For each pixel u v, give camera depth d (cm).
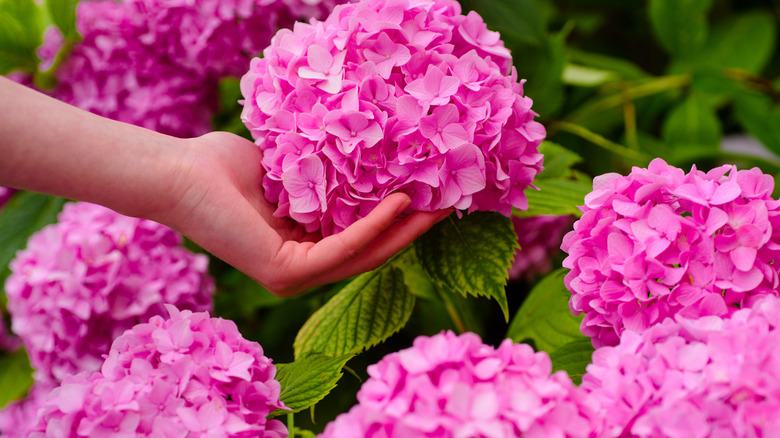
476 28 86
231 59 101
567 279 82
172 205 82
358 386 100
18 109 78
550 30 142
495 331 107
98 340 95
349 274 85
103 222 97
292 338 107
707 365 71
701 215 77
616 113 124
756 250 76
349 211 83
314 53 82
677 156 117
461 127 81
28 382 115
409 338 104
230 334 79
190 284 98
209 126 107
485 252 87
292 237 88
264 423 77
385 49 82
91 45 104
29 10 104
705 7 120
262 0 98
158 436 73
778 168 114
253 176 87
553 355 86
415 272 99
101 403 74
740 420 68
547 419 69
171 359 76
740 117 121
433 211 84
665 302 77
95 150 80
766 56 132
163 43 102
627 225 78
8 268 104
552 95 110
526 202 86
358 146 81
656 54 146
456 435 67
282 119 83
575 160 99
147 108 102
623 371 73
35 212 106
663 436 69
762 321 72
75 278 93
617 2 141
